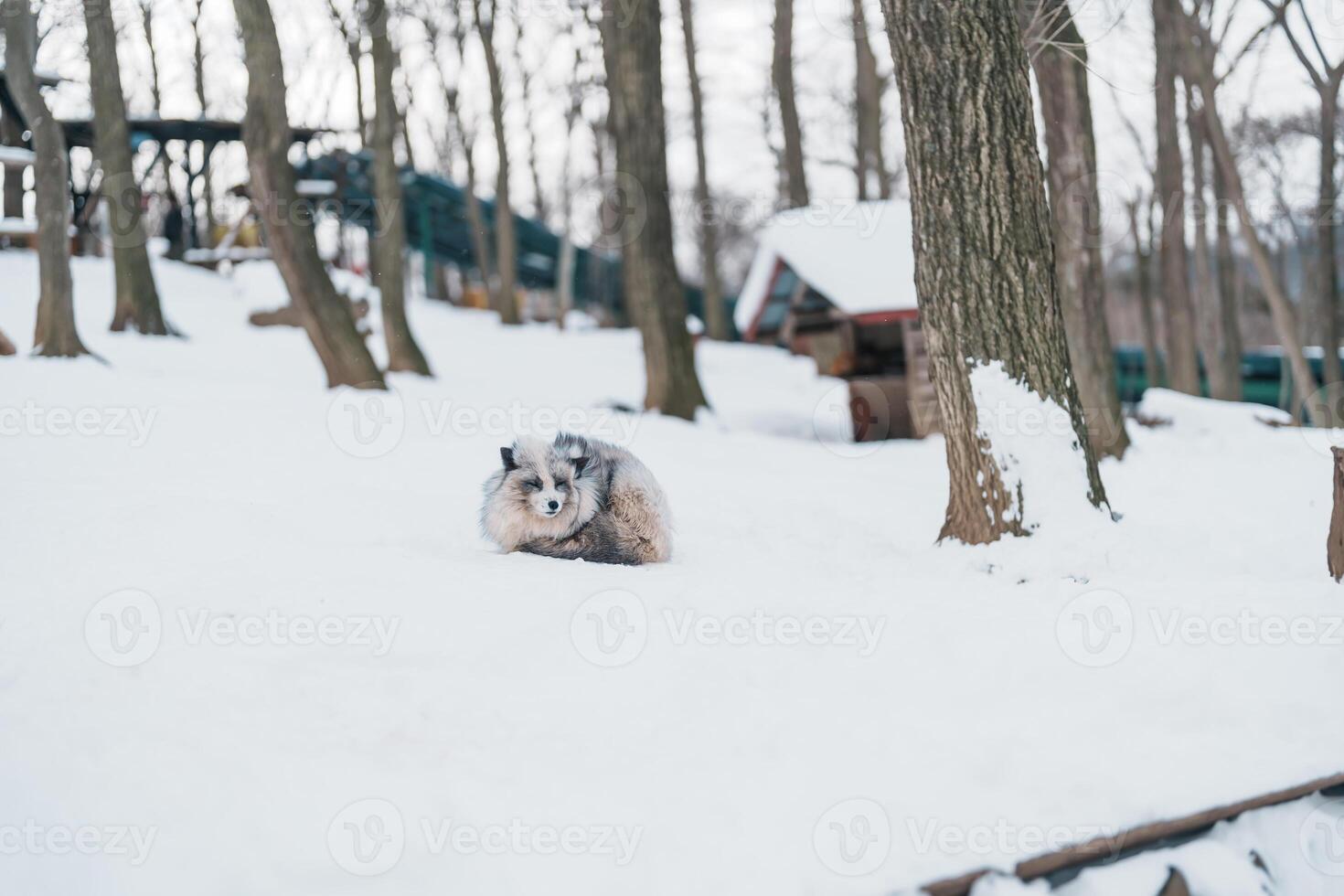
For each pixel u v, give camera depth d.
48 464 9.18
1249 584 6.94
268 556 6.64
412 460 11.18
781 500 10.74
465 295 39.12
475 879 4.11
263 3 14.99
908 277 18.78
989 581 7.21
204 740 4.74
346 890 4.04
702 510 9.95
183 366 17.66
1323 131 24.86
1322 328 28.47
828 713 5.25
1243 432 16.34
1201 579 7.12
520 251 42.81
